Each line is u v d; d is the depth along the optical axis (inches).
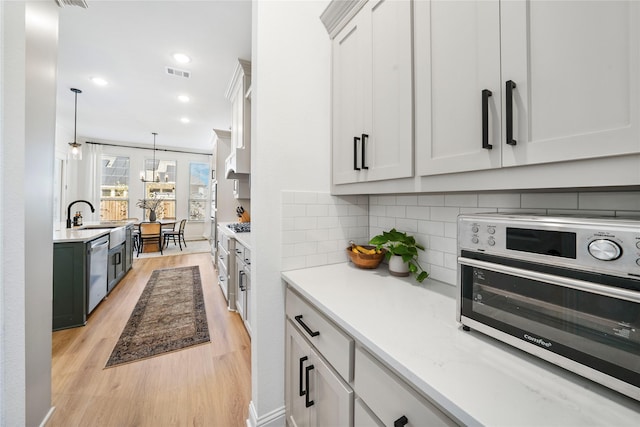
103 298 121.2
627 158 19.5
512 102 25.5
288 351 51.2
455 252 44.5
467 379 21.1
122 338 89.2
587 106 21.0
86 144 249.3
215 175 197.9
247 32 96.2
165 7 84.0
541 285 23.2
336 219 58.6
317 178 55.9
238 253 106.5
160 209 286.4
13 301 38.9
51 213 54.9
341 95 52.4
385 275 50.6
